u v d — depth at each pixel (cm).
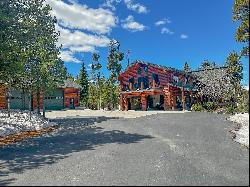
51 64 2598
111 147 1372
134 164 1035
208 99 4172
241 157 1082
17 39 2089
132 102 4416
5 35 1930
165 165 1003
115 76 5666
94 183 855
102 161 1106
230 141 1385
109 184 838
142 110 3934
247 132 1602
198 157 1100
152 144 1382
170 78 3875
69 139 1703
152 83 3838
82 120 2820
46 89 2678
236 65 4028
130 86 4206
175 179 854
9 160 1227
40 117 2703
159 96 4341
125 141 1516
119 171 959
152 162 1050
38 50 2552
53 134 1972
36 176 967
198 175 884
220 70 4484
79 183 864
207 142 1378
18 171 1047
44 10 2581
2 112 2670
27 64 2481
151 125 2112
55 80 2720
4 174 1018
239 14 2200
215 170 930
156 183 827
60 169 1033
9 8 1969
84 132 1972
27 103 4069
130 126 2136
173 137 1550
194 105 3616
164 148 1276
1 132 1847
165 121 2295
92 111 4122
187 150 1221
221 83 3950
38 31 2564
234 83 3922
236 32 2142
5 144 1609
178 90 3984
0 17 1806
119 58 5691
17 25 2056
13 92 3844
